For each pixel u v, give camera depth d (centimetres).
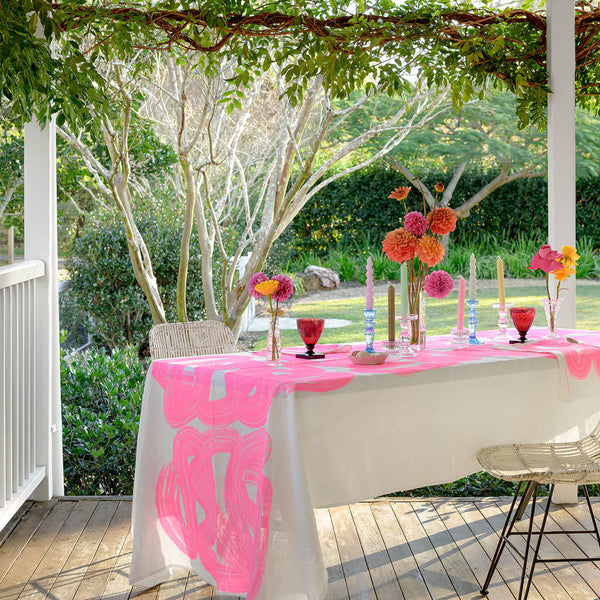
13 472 316
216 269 584
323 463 216
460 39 374
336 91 367
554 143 365
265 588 206
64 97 299
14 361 322
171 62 446
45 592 261
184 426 253
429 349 291
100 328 585
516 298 723
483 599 252
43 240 360
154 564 266
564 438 277
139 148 561
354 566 280
